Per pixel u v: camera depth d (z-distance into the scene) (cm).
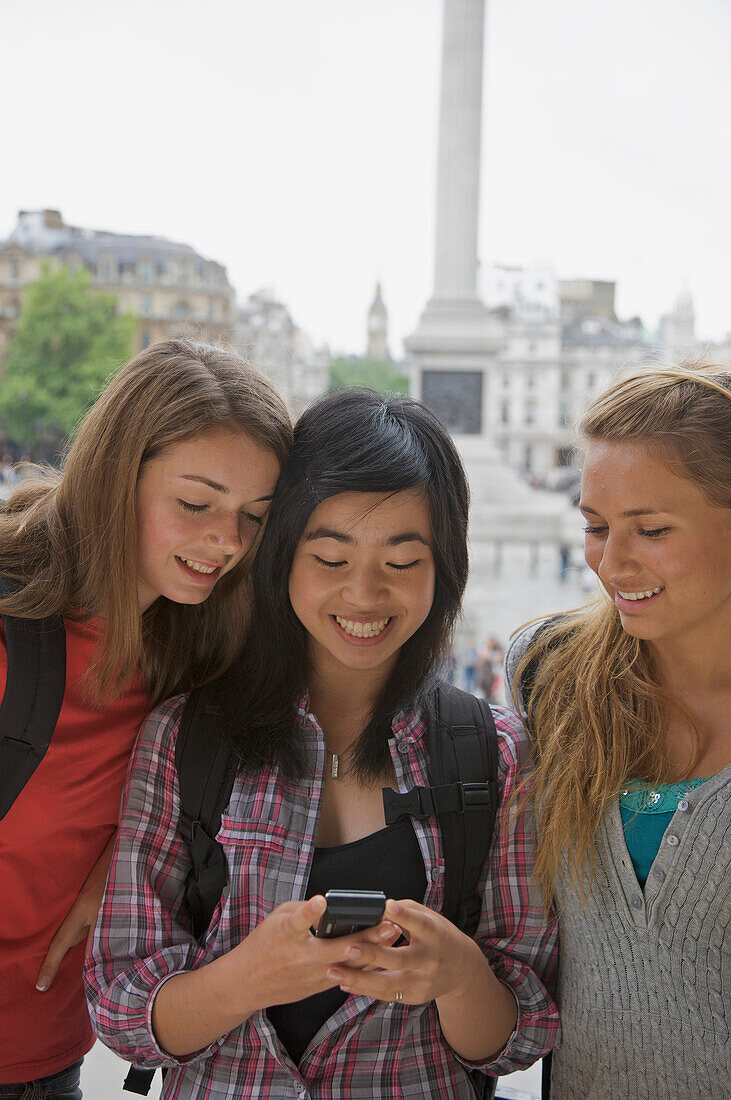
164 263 4991
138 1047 140
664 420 137
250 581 171
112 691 165
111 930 148
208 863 148
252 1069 143
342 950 124
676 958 142
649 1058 146
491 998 143
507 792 156
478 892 156
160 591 163
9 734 155
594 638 161
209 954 146
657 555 138
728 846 137
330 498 146
